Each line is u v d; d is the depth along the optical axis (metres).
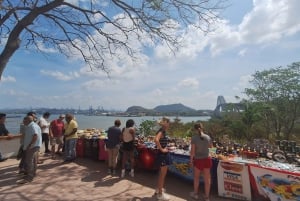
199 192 6.65
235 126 15.70
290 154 6.48
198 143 6.14
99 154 9.82
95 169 8.80
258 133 16.45
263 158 6.72
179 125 15.06
